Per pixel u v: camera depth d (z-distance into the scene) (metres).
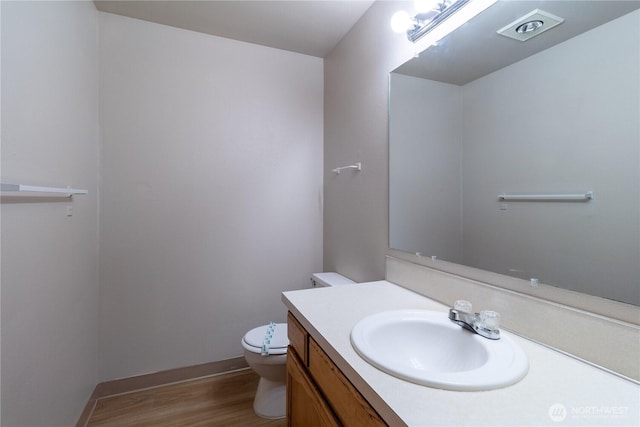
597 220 0.71
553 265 0.80
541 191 0.83
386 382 0.64
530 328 0.85
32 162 1.04
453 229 1.14
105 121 1.78
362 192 1.78
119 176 1.81
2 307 0.87
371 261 1.68
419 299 1.22
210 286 2.05
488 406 0.56
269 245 2.21
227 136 2.07
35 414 1.05
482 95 1.02
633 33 0.65
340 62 2.06
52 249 1.18
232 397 1.82
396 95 1.46
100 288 1.79
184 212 1.97
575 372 0.68
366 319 0.95
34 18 1.06
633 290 0.65
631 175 0.65
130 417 1.63
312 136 2.32
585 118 0.73
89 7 1.62
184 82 1.96
